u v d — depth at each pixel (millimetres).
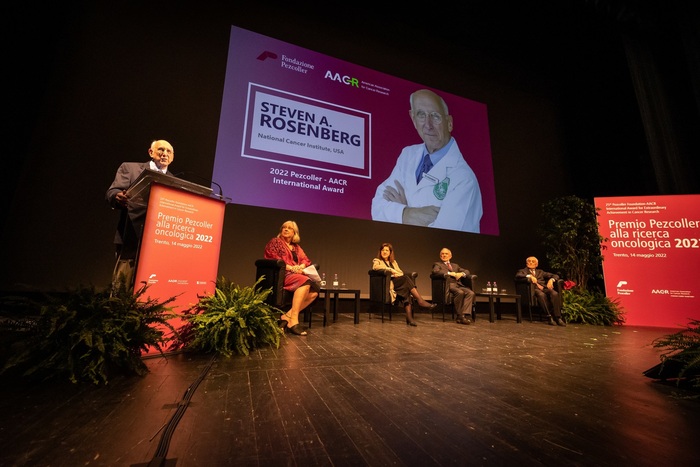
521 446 860
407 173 5266
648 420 1052
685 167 5238
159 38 4238
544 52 6594
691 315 4125
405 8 5711
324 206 4598
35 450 776
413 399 1229
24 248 3184
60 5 3680
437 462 767
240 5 4863
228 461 749
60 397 1165
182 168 4012
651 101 5586
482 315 5316
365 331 3031
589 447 860
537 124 6852
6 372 1377
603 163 6324
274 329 2227
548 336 2979
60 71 3639
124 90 3908
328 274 4480
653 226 4527
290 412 1077
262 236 4168
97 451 782
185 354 1922
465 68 6453
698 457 809
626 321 4336
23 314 1342
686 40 5172
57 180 3414
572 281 4895
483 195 5793
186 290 1958
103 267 3457
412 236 5098
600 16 5641
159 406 1103
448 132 5816
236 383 1395
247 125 4398
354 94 5230
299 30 5207
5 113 3152
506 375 1600
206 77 4371
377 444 857
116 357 1432
